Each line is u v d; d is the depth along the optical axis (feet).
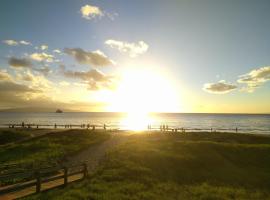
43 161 95.71
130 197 57.62
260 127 454.40
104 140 162.40
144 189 65.82
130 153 106.32
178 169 89.66
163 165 91.71
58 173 81.20
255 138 175.11
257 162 102.63
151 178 76.54
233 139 172.35
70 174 67.56
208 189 70.28
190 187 71.00
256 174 89.30
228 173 89.25
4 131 200.23
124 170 80.84
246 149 116.16
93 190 61.16
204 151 112.27
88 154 117.29
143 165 89.97
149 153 104.63
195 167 93.50
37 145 135.33
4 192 48.73
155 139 163.43
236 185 77.51
